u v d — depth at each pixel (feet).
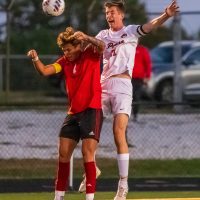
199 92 200.03
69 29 79.10
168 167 118.62
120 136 82.64
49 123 148.05
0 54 225.56
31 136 137.59
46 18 252.62
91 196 78.54
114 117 83.30
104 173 114.11
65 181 80.02
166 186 105.81
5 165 116.47
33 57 79.41
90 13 185.16
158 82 204.74
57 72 80.18
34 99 215.92
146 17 205.05
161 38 244.22
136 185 106.73
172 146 133.49
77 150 124.98
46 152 124.88
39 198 93.71
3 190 102.01
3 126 147.23
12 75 225.97
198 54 203.10
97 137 78.69
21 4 271.49
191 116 165.89
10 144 130.41
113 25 84.07
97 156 121.49
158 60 207.72
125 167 82.64
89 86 78.89
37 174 113.80
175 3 81.51
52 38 267.18
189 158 123.54
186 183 108.78
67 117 79.71
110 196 94.79
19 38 270.87
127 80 83.66
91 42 78.48
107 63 84.02
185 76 199.72
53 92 223.71
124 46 83.56
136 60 151.43
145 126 151.64
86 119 78.48
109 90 83.66
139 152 127.85
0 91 221.05
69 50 78.84
